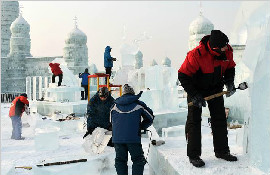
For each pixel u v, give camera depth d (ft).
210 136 20.95
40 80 63.00
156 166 12.23
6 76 149.59
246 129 10.09
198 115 9.95
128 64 38.58
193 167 9.22
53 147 21.11
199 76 9.83
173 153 11.07
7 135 28.19
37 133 20.84
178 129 25.34
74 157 13.62
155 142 12.78
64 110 41.60
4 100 93.81
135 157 11.69
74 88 47.16
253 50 9.17
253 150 8.97
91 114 14.94
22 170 15.38
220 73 9.74
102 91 14.58
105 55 38.52
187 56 9.61
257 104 8.87
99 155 13.84
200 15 121.39
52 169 11.95
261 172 8.47
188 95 10.24
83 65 145.07
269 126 8.46
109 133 14.44
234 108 32.89
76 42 144.15
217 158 10.18
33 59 147.13
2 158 18.34
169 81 33.53
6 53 160.04
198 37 119.14
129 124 11.60
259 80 8.83
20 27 151.43
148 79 34.14
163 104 32.89
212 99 10.25
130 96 11.90
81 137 26.50
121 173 11.85
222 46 8.93
